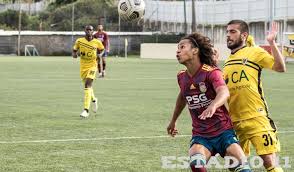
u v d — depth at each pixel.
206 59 8.48
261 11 68.31
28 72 44.47
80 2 98.88
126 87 31.53
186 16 85.88
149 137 14.97
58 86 31.92
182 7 87.19
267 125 9.42
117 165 11.56
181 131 16.02
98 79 37.66
